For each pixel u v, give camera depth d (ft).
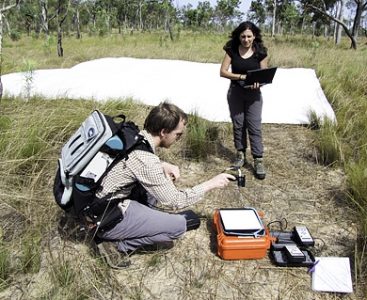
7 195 10.14
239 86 11.85
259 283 7.95
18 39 80.94
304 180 12.06
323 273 8.05
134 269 8.23
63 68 27.91
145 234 8.07
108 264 8.13
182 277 8.05
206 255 8.71
